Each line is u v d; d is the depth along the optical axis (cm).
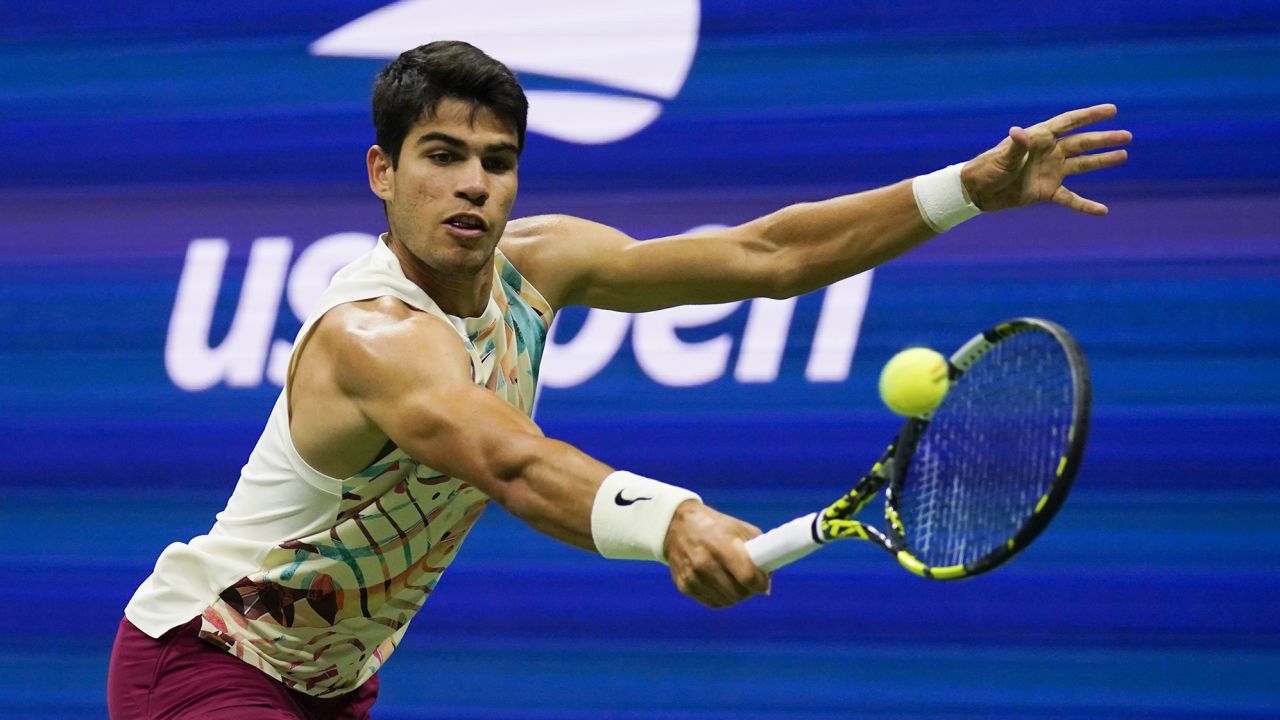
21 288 996
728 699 893
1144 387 856
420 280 486
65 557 973
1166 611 845
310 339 475
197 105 991
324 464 483
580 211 938
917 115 904
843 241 530
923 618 874
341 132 974
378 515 495
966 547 453
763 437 898
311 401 473
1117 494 854
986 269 880
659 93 936
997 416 460
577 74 946
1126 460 855
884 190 527
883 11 910
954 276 884
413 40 970
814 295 899
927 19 905
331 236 970
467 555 929
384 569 513
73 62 1006
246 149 983
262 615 514
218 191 984
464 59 469
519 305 529
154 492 969
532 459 412
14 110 1009
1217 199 859
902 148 905
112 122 998
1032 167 512
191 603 519
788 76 921
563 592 917
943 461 460
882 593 881
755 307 906
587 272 548
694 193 929
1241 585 838
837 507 424
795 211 536
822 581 888
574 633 913
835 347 895
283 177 978
